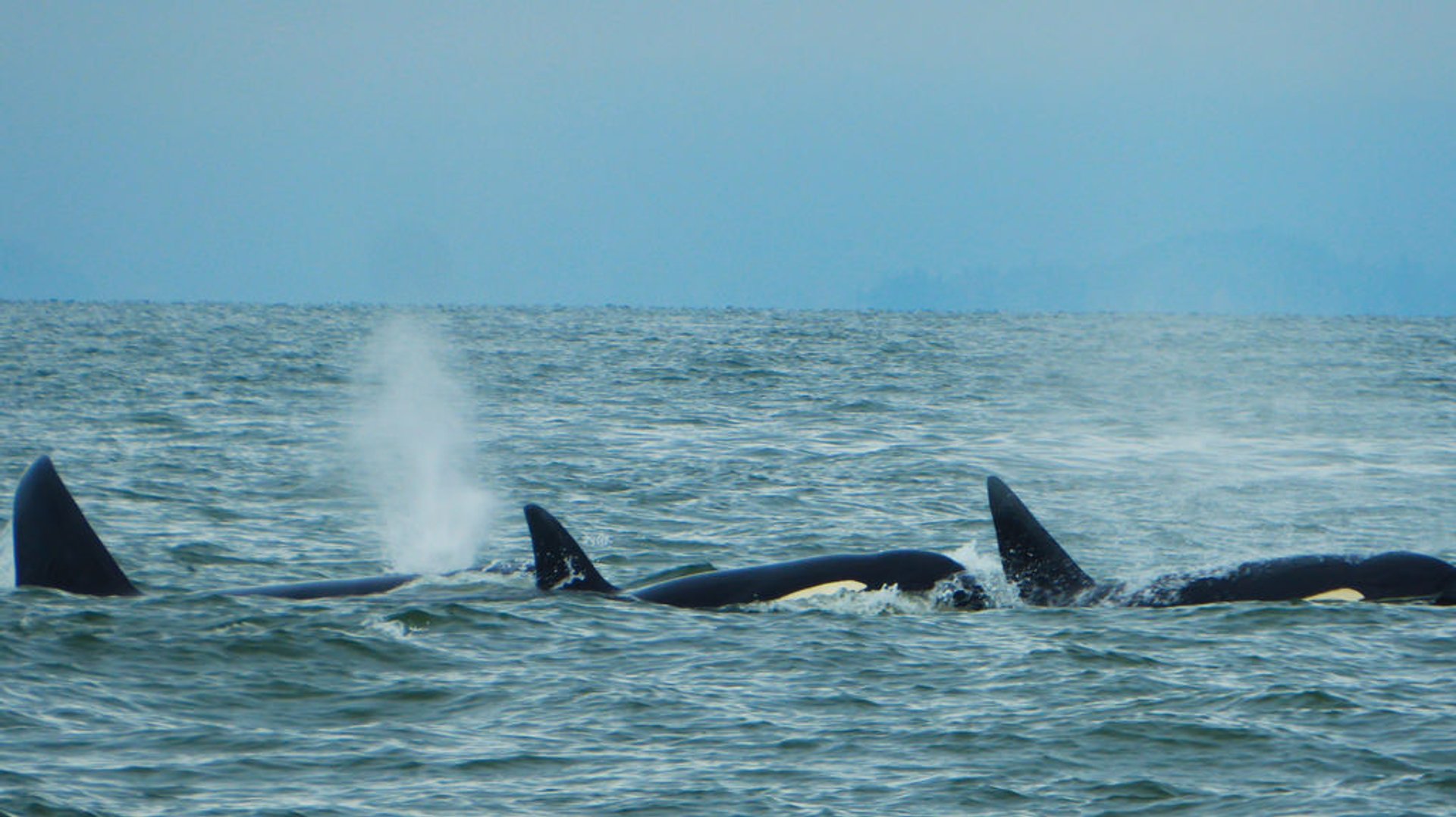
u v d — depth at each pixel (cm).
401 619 6084
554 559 6794
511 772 4353
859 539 9162
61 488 6556
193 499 10600
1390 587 6494
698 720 4856
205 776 4278
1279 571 6650
